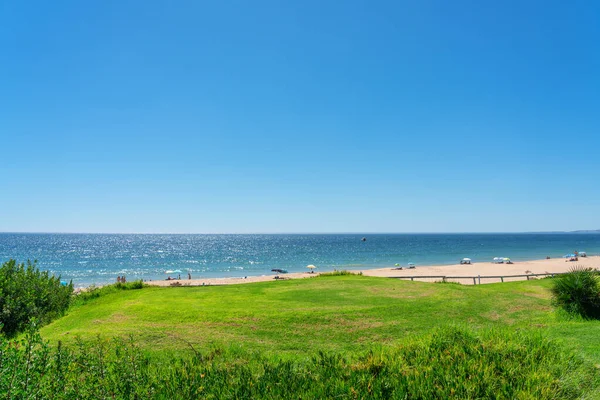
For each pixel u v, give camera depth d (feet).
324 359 19.06
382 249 428.97
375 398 14.07
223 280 158.40
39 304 42.55
